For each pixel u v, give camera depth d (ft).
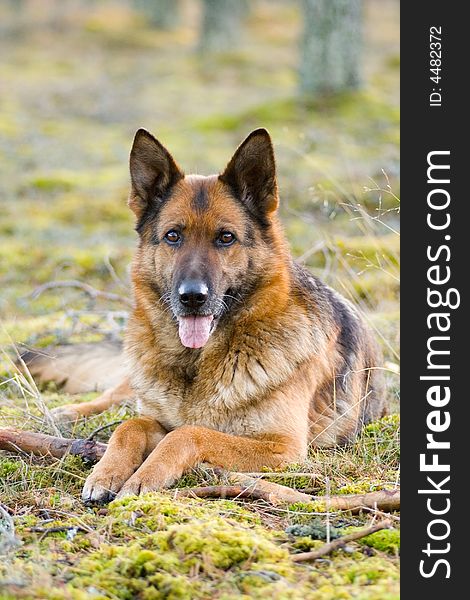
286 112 60.90
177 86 88.33
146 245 18.51
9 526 12.82
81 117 72.79
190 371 17.62
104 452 16.69
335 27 62.13
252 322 17.67
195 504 14.03
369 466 16.65
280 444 16.78
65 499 14.69
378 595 10.50
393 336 25.34
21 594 10.33
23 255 38.22
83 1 158.30
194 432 16.03
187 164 51.83
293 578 11.22
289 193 42.29
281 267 18.25
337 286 28.04
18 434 17.22
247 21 144.05
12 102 77.51
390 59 95.96
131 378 18.56
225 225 17.65
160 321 18.01
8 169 53.47
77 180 51.52
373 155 49.49
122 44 119.65
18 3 144.25
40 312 31.55
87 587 10.90
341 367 19.85
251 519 13.57
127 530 12.87
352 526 13.16
